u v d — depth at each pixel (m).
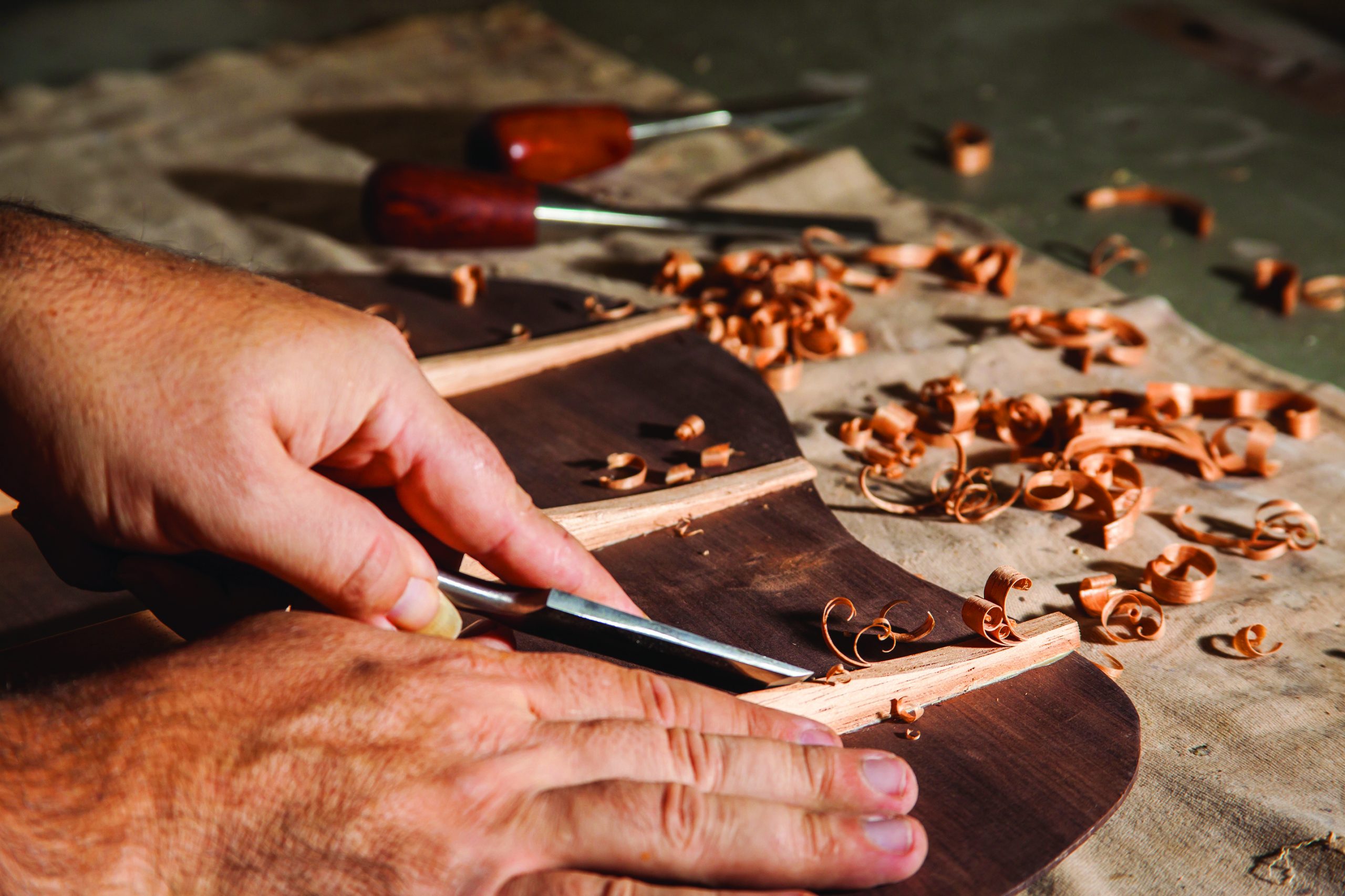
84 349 0.69
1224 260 1.60
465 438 0.76
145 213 1.71
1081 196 1.77
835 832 0.60
